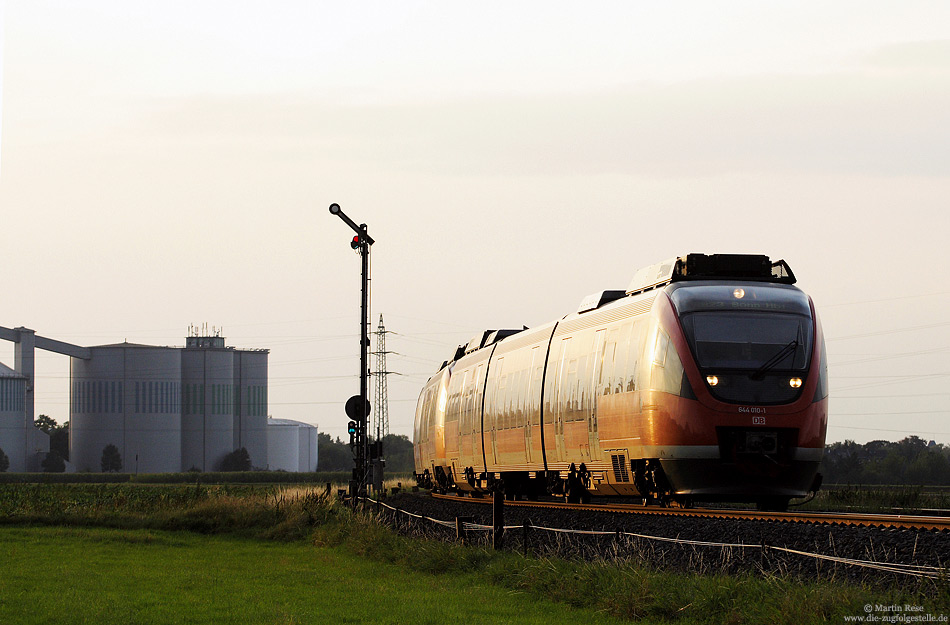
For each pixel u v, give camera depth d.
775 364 35.53
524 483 53.97
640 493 38.47
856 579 21.67
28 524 54.91
